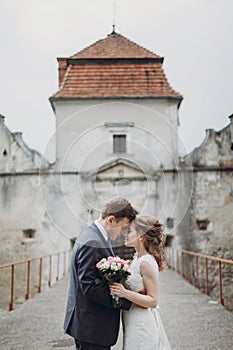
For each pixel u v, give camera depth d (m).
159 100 12.05
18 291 13.20
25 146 11.95
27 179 12.20
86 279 2.70
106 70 12.27
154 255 2.92
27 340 5.07
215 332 5.31
